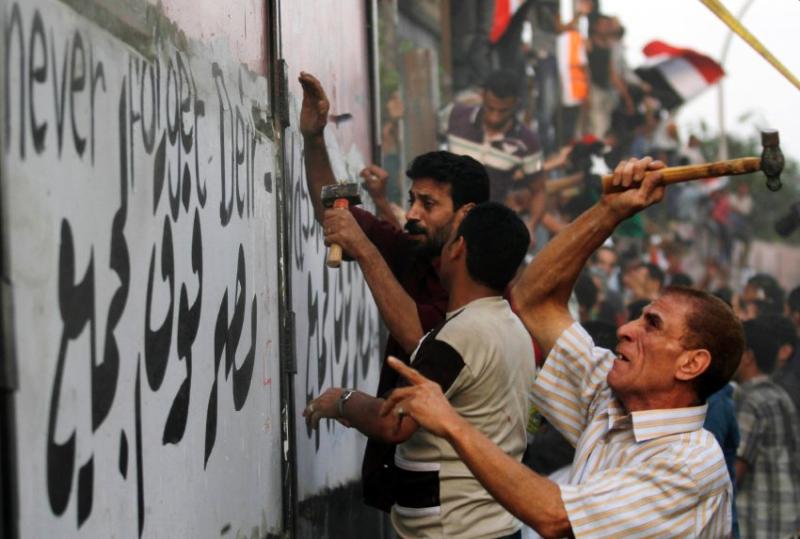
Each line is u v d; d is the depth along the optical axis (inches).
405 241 149.7
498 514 129.9
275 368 141.9
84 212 80.1
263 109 139.8
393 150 315.9
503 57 404.8
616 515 105.1
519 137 360.8
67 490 76.4
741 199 581.9
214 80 116.9
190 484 104.8
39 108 73.3
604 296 412.2
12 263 68.6
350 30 202.2
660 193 114.0
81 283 79.3
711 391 110.8
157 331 95.9
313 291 166.4
